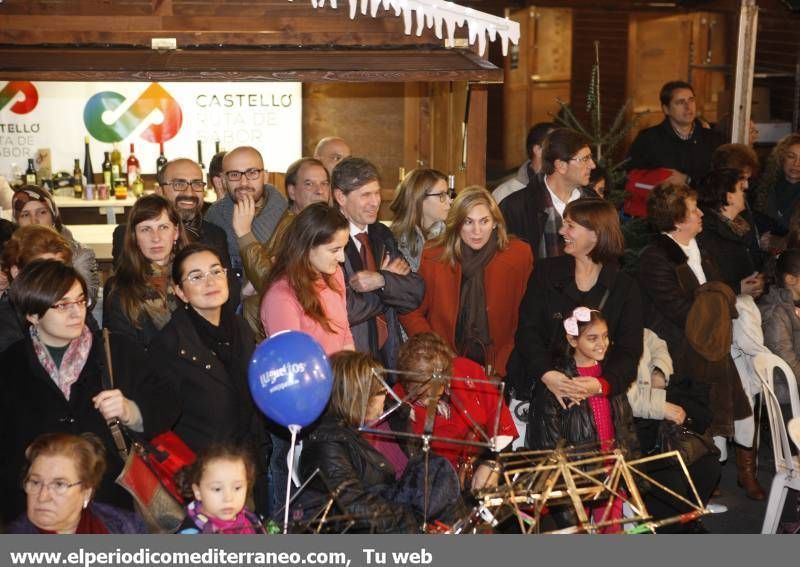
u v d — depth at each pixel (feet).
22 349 14.11
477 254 18.88
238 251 20.62
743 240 23.07
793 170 27.66
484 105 21.67
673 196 20.38
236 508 12.80
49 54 19.81
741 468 21.58
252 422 15.89
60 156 27.48
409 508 13.91
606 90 46.29
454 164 23.41
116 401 13.84
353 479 13.47
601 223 17.76
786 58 34.81
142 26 20.90
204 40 21.18
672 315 19.90
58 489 12.32
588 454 14.23
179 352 15.23
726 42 42.04
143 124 27.53
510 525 16.40
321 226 16.21
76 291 13.88
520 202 21.43
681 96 29.53
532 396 17.79
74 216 27.86
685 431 18.34
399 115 28.30
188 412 15.26
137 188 27.68
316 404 13.42
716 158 25.99
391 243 19.08
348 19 21.42
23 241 16.65
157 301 16.85
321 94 28.14
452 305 18.86
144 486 13.53
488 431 16.22
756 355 19.63
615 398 17.34
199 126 27.71
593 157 27.22
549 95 48.70
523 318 18.13
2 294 17.42
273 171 27.96
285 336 13.69
